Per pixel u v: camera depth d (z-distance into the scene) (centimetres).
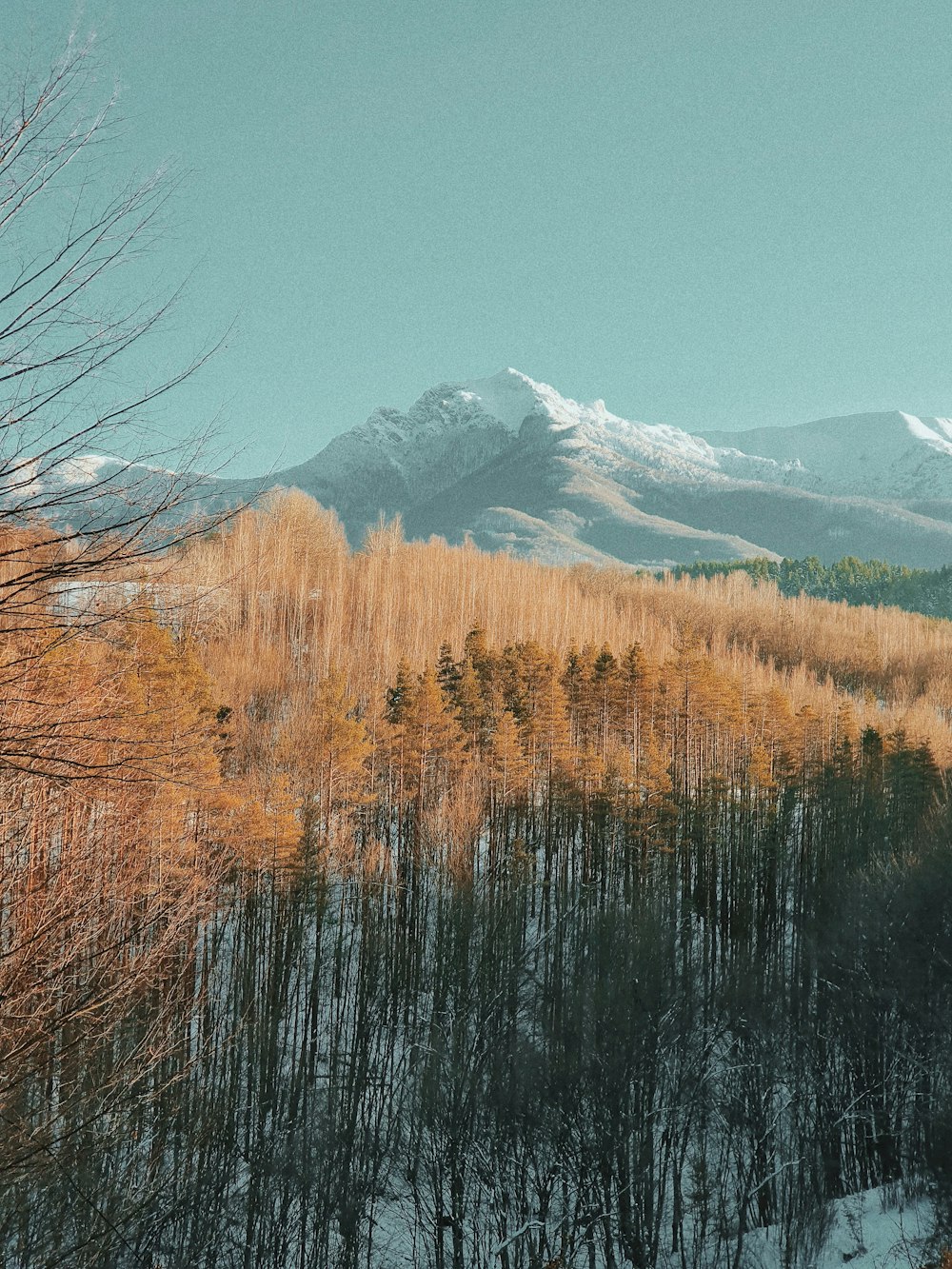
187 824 2517
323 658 5400
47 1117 1378
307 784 3562
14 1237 1432
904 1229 2775
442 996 3344
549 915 4034
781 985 3950
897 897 3838
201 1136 2262
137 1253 1884
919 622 14662
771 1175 3020
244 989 2933
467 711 4700
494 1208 2803
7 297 668
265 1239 2525
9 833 1377
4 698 855
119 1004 1733
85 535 705
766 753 5253
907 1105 3322
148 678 2000
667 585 13825
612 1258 2669
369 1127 3139
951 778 5925
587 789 4659
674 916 3953
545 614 7912
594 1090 2955
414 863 3747
